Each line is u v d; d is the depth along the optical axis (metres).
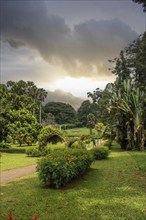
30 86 78.00
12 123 37.31
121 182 11.20
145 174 12.88
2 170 17.45
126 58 38.62
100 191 9.80
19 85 55.56
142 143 27.33
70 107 135.38
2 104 37.78
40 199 9.02
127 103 27.61
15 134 36.88
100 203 8.32
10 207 8.26
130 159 19.17
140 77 35.34
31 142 37.56
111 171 13.99
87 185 10.83
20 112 37.53
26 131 36.91
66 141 22.73
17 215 7.49
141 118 27.28
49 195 9.50
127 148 28.70
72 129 109.44
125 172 13.57
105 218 6.96
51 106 129.50
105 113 47.41
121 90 29.22
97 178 12.18
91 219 6.94
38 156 27.67
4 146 40.69
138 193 9.38
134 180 11.53
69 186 10.76
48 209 7.94
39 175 10.77
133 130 28.27
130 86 28.69
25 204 8.52
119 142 30.12
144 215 7.11
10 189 10.91
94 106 120.25
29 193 9.90
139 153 24.11
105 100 44.41
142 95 27.67
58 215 7.38
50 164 10.38
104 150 19.61
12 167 18.92
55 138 24.81
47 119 97.06
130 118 27.66
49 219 7.10
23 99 41.97
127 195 9.13
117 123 29.45
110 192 9.61
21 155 30.00
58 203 8.51
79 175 12.37
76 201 8.65
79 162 11.58
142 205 7.99
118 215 7.15
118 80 33.31
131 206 7.91
